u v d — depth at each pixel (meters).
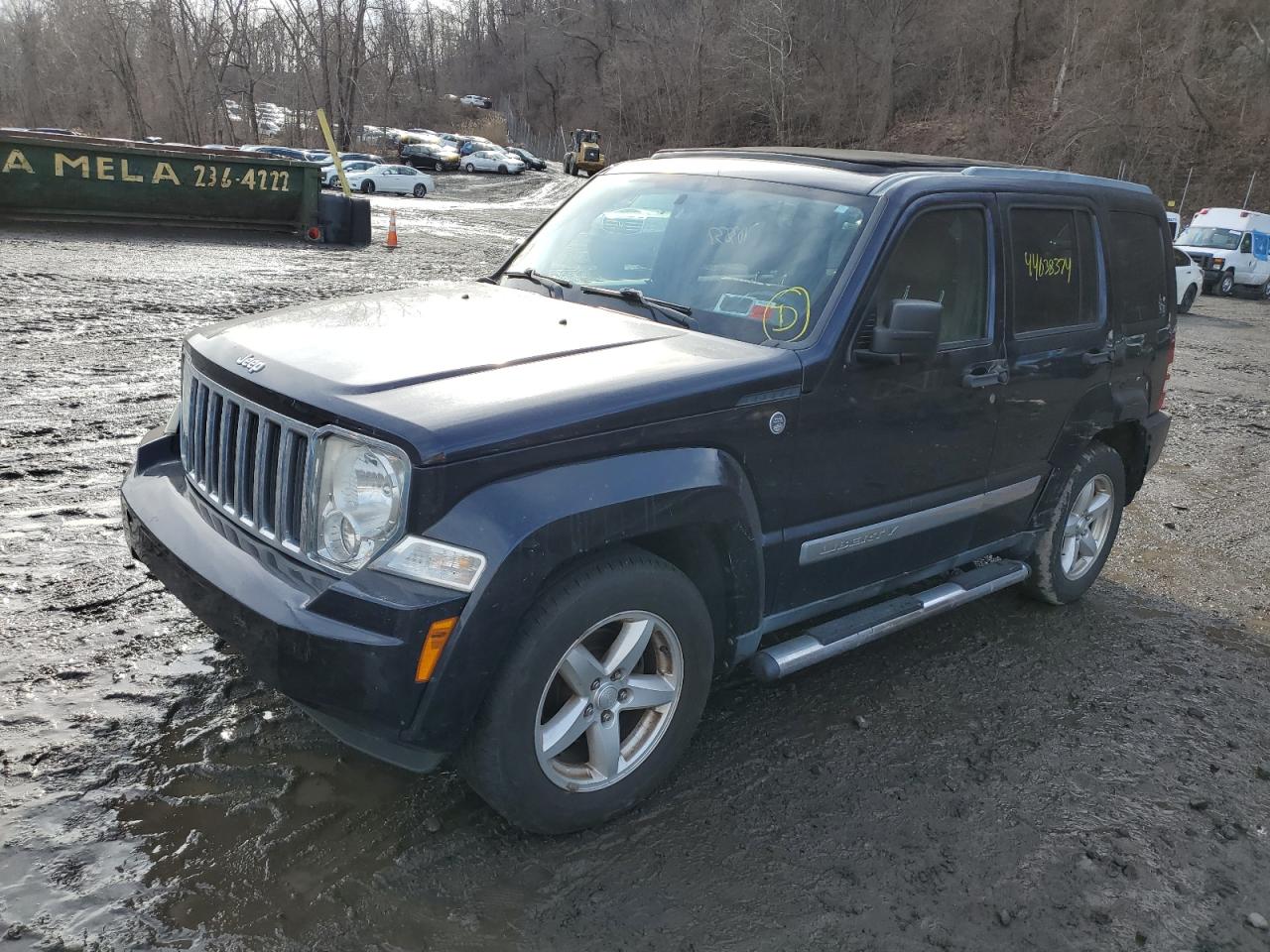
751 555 3.18
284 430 2.73
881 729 3.79
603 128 93.94
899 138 65.88
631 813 3.14
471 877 2.77
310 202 20.30
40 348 8.73
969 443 3.98
